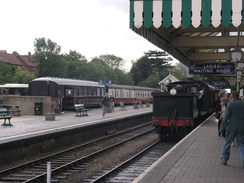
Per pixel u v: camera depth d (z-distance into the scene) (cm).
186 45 1861
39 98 3312
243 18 1014
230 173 911
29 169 1325
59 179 1174
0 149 1373
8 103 3306
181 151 1252
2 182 1134
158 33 1533
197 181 825
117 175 1234
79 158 1532
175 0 1048
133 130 2889
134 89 6694
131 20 1076
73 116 3216
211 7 1030
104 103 3198
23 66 13038
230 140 1001
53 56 11456
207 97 2722
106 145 2020
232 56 1753
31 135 1597
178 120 2034
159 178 849
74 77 11900
